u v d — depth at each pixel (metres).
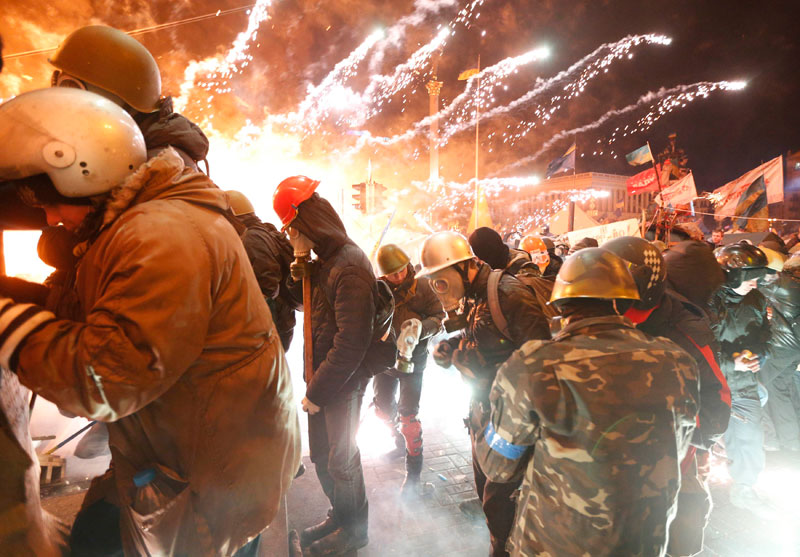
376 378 3.99
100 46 1.32
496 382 1.71
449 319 2.52
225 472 1.24
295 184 2.38
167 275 1.02
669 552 2.17
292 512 3.18
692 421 1.60
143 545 1.24
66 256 1.54
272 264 2.62
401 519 3.20
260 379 1.26
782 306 4.12
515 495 2.20
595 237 9.05
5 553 1.06
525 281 3.04
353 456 2.62
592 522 1.51
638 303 2.25
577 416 1.51
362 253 2.46
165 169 1.19
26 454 1.14
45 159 1.03
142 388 1.00
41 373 0.95
